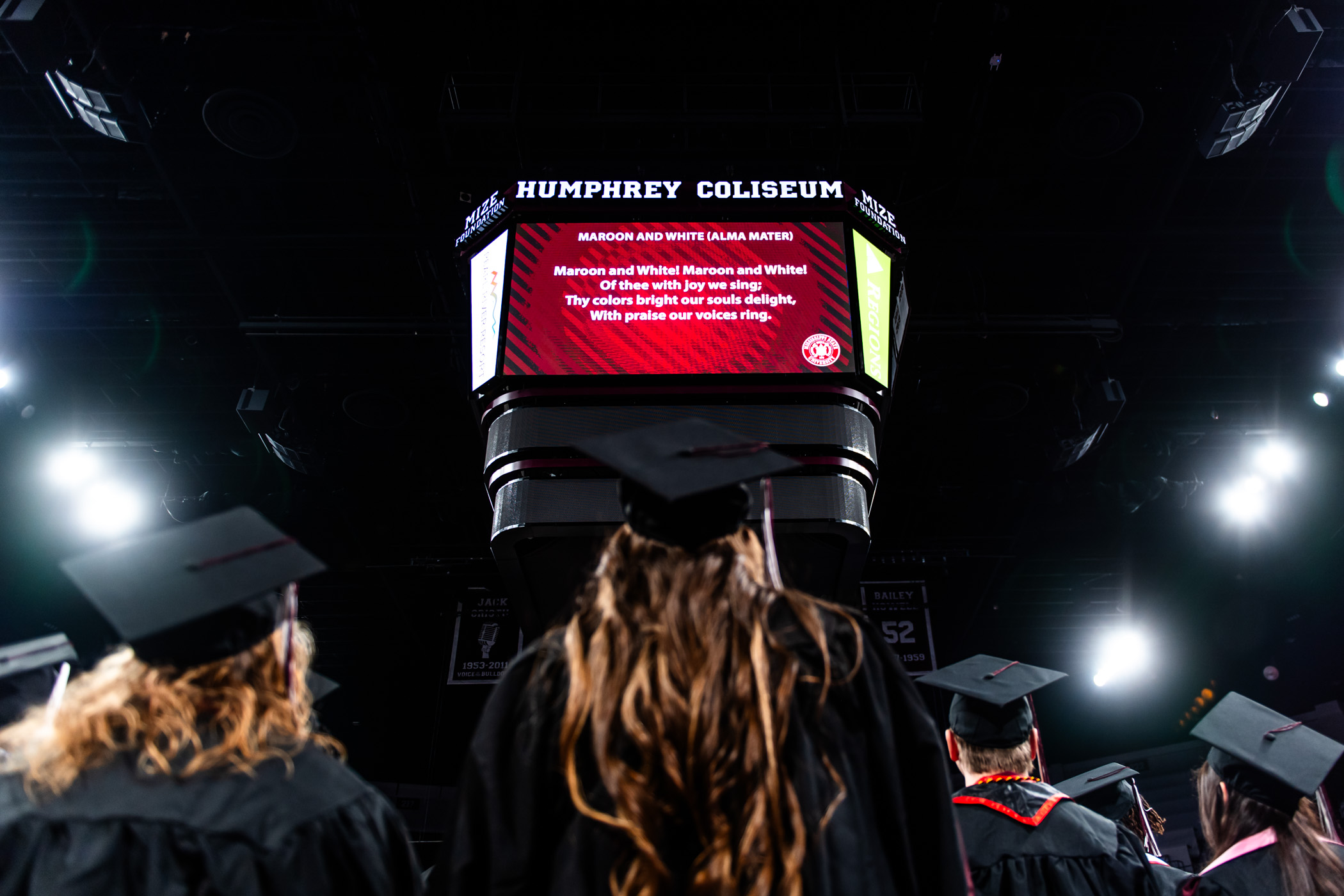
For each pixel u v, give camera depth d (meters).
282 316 12.38
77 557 1.79
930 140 10.64
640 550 1.75
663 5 9.85
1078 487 15.95
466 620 16.42
